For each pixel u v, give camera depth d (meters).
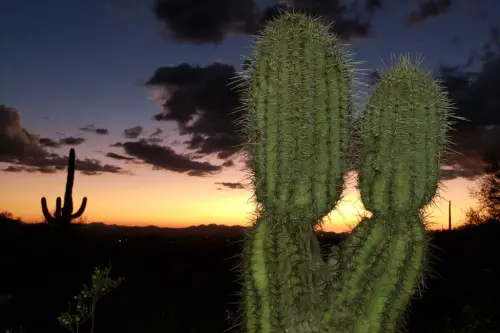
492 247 11.26
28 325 10.12
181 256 17.70
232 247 17.88
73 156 17.75
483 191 17.33
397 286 3.36
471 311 7.55
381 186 3.43
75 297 6.41
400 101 3.48
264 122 3.45
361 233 3.46
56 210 17.67
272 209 3.43
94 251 17.45
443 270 10.19
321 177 3.42
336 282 3.44
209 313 10.71
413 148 3.43
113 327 10.12
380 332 3.37
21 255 15.96
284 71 3.46
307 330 3.37
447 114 3.58
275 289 3.38
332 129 3.45
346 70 3.58
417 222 3.45
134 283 13.94
